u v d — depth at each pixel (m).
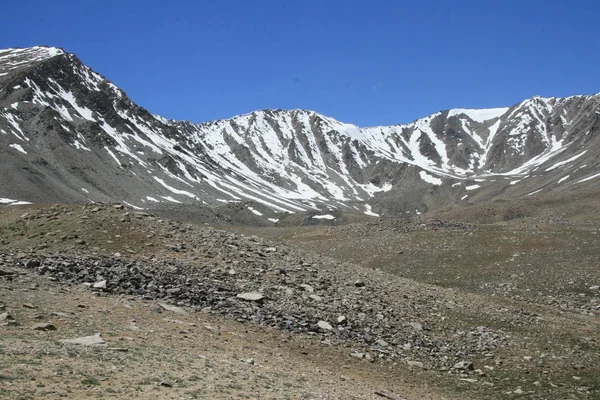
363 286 36.44
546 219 85.19
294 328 27.09
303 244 72.75
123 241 34.19
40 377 14.23
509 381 25.19
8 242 33.19
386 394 19.89
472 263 55.91
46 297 23.19
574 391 23.91
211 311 26.66
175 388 15.08
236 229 99.31
